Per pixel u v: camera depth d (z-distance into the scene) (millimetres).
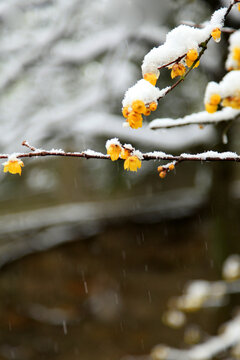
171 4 4355
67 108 4875
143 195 10383
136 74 5293
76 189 12094
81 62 4828
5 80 4500
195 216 8641
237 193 6691
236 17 2977
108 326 5977
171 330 5691
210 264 7438
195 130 4629
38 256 7758
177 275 7230
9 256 7582
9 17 4598
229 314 4887
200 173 8977
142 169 7703
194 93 6027
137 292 6805
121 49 4738
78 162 12156
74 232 8305
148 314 6137
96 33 4828
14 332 5875
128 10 4539
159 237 8406
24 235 8320
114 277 7320
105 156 1002
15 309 6395
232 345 2764
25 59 4438
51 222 8789
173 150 4809
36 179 13898
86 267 7566
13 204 12398
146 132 4555
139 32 4414
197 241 8148
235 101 902
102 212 9086
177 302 3367
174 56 945
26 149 4656
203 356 2715
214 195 5684
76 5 4312
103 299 6648
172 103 5977
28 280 7145
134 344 5438
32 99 5074
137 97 885
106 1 4547
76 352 5375
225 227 5598
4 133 4699
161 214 8672
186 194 9664
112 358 5184
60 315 6277
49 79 5137
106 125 4590
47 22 4902
